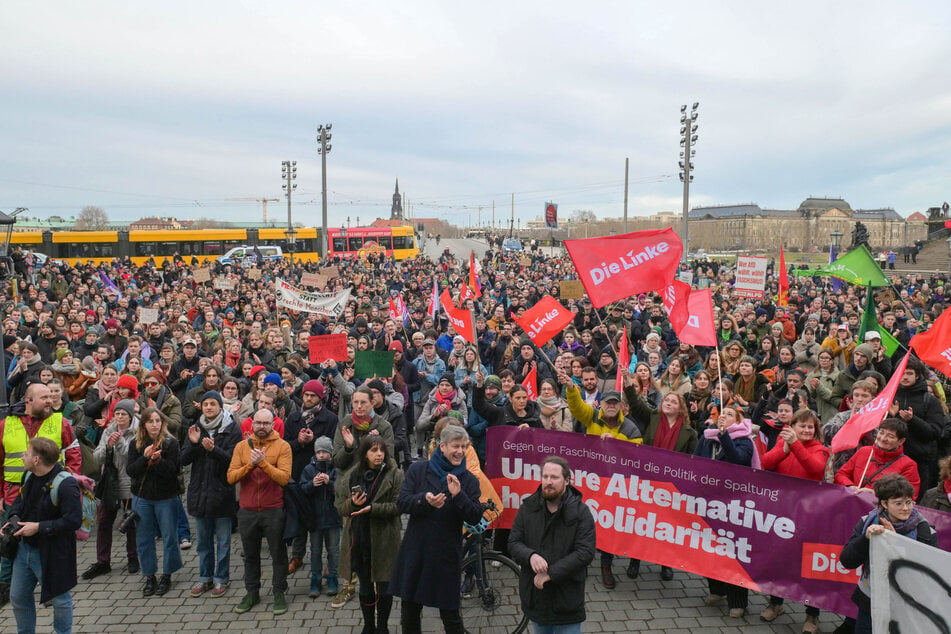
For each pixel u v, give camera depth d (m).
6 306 17.75
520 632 5.96
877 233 144.62
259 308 19.27
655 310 16.50
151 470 6.91
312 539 7.04
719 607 6.74
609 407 7.43
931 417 7.98
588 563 4.91
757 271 18.06
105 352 11.69
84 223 155.88
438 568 5.51
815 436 6.61
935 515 5.57
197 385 9.32
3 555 5.86
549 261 48.84
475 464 7.06
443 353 13.71
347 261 47.06
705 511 6.66
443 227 192.75
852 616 5.94
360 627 6.40
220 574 7.08
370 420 6.55
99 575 7.55
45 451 5.74
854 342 11.19
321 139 46.44
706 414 8.87
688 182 38.62
